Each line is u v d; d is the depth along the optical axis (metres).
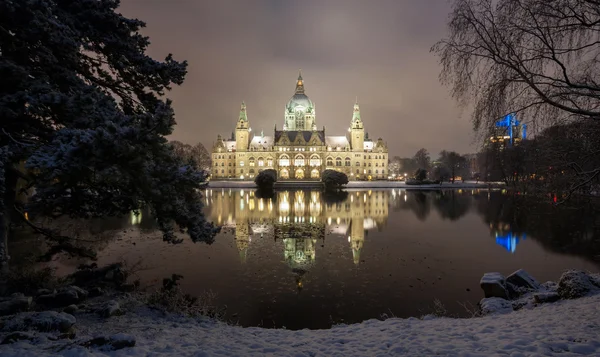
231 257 20.03
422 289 14.98
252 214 40.75
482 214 40.50
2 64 9.15
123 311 10.30
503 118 10.06
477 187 100.69
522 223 33.44
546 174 12.73
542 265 18.89
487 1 9.95
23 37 9.58
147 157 9.66
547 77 9.33
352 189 93.62
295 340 8.45
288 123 180.50
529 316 9.39
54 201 11.41
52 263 17.16
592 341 6.62
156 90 12.77
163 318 10.38
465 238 26.30
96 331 8.52
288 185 104.81
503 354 6.30
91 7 11.56
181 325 9.79
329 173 91.06
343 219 36.62
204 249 21.84
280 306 13.09
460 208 47.00
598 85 9.39
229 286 15.14
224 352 7.08
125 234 25.97
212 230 11.17
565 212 40.97
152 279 15.89
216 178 159.75
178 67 12.40
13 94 9.46
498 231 29.28
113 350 6.74
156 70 12.19
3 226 10.41
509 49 9.55
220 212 42.66
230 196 69.31
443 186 102.06
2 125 9.69
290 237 26.33
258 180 88.19
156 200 10.26
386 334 8.71
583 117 10.02
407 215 39.94
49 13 9.48
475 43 10.16
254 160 164.50
